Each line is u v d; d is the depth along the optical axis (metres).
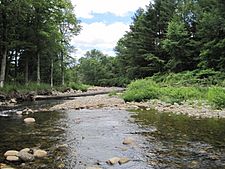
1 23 35.91
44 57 49.72
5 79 42.97
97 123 15.78
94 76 105.00
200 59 45.12
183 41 49.62
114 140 11.77
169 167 8.38
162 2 60.47
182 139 11.87
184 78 43.00
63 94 43.47
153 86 32.12
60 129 14.03
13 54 45.28
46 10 40.72
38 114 19.53
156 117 17.84
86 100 30.80
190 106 22.41
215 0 40.56
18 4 34.38
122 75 82.88
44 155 9.58
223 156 9.48
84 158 9.30
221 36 40.56
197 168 8.29
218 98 21.34
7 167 8.19
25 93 33.66
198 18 49.22
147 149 10.38
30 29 40.06
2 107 24.09
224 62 39.31
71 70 61.53
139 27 63.12
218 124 15.13
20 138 12.02
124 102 27.95
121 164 8.69
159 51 58.12
